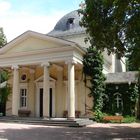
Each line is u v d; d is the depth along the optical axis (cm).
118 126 2467
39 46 2827
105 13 1666
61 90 3102
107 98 3105
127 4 1478
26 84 3297
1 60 3030
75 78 3064
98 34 1708
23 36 2892
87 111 2970
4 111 3484
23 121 2623
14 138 1549
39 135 1712
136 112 3070
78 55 2802
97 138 1627
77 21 4019
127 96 3067
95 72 2975
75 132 1931
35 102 3219
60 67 3095
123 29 1664
